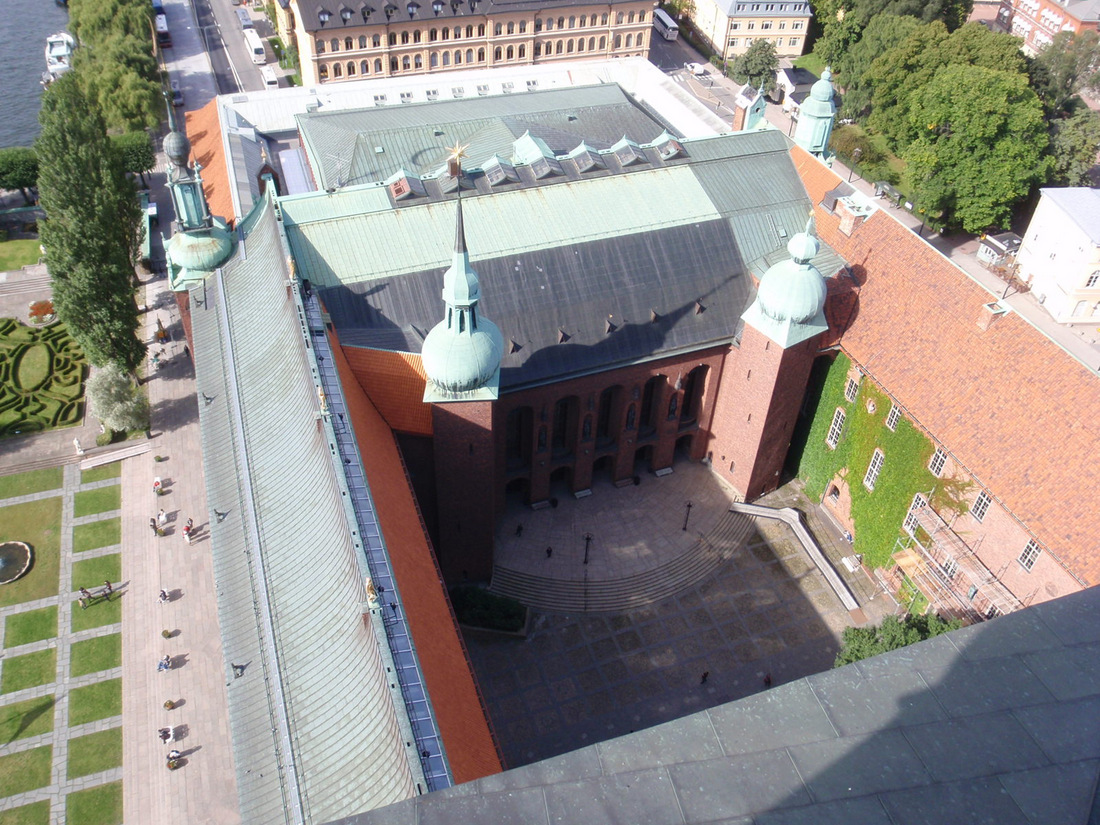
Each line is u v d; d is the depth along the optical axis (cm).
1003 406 5747
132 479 7856
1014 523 5528
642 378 7038
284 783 3756
